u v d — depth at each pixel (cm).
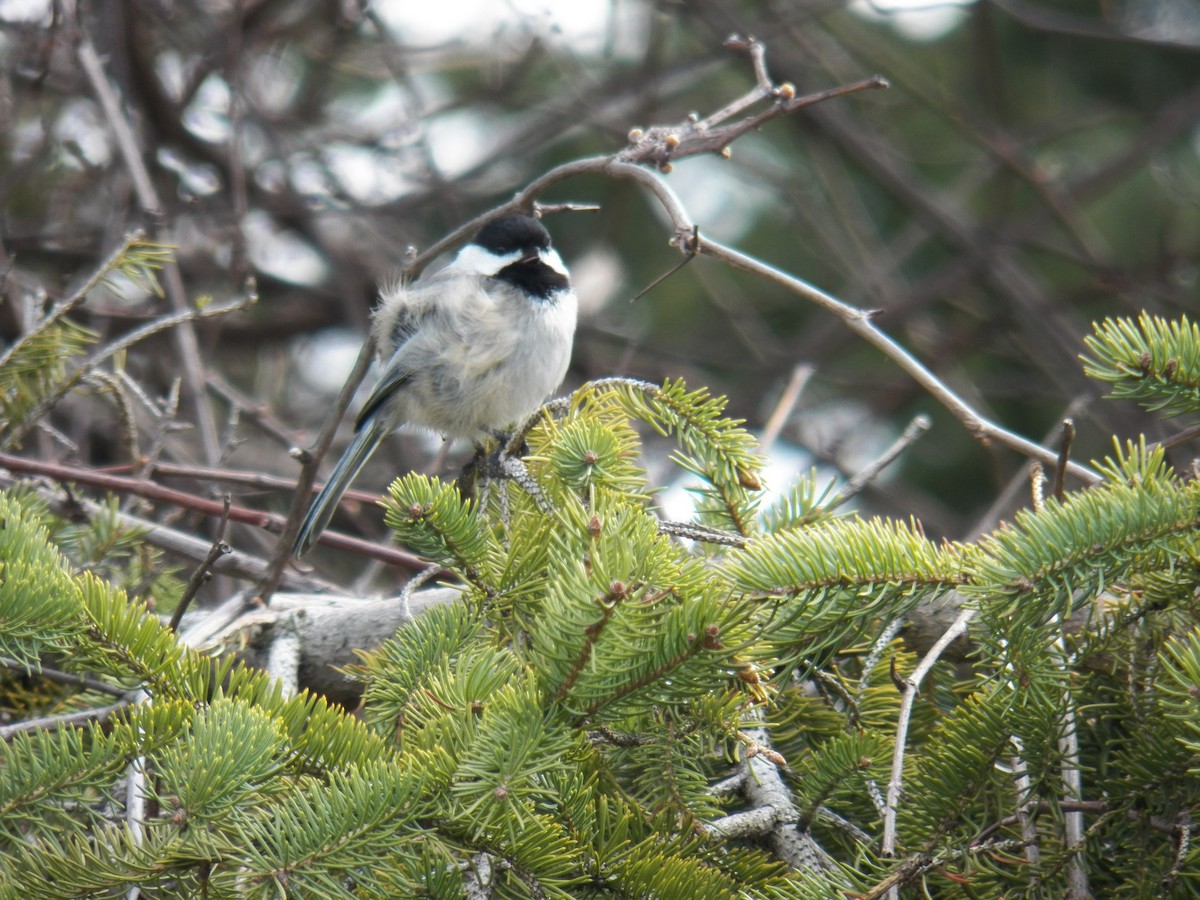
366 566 1153
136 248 741
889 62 1295
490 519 594
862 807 519
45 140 1062
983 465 1320
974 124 1281
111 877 363
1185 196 1377
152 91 1209
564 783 404
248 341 1355
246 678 425
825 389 1455
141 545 732
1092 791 492
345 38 1296
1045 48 1485
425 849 374
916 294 1312
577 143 1488
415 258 680
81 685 553
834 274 1468
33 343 742
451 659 473
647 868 396
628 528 402
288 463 1260
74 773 393
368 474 1251
